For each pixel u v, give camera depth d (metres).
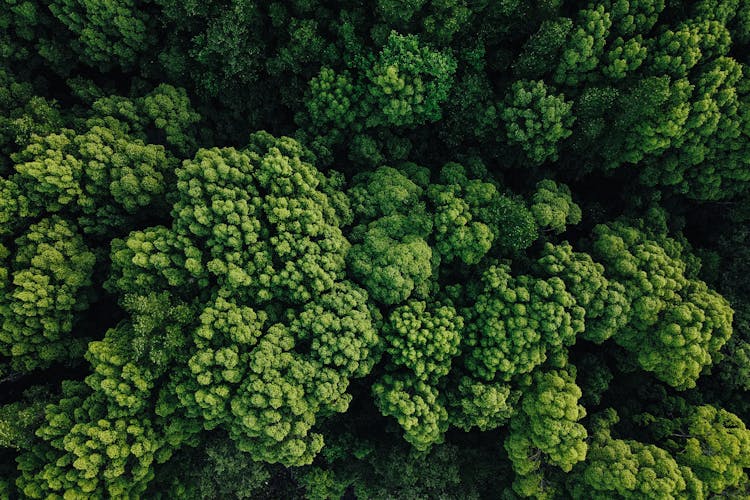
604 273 21.59
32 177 19.33
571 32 19.97
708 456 20.45
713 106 19.78
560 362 21.34
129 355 18.95
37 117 20.67
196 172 19.16
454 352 20.08
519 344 19.66
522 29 22.09
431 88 21.45
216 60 22.42
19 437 18.69
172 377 19.00
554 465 21.92
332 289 19.92
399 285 19.88
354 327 19.11
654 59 20.25
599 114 21.16
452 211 20.88
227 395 18.31
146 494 21.45
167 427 19.41
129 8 20.91
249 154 20.38
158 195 20.89
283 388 18.16
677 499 19.73
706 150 21.06
